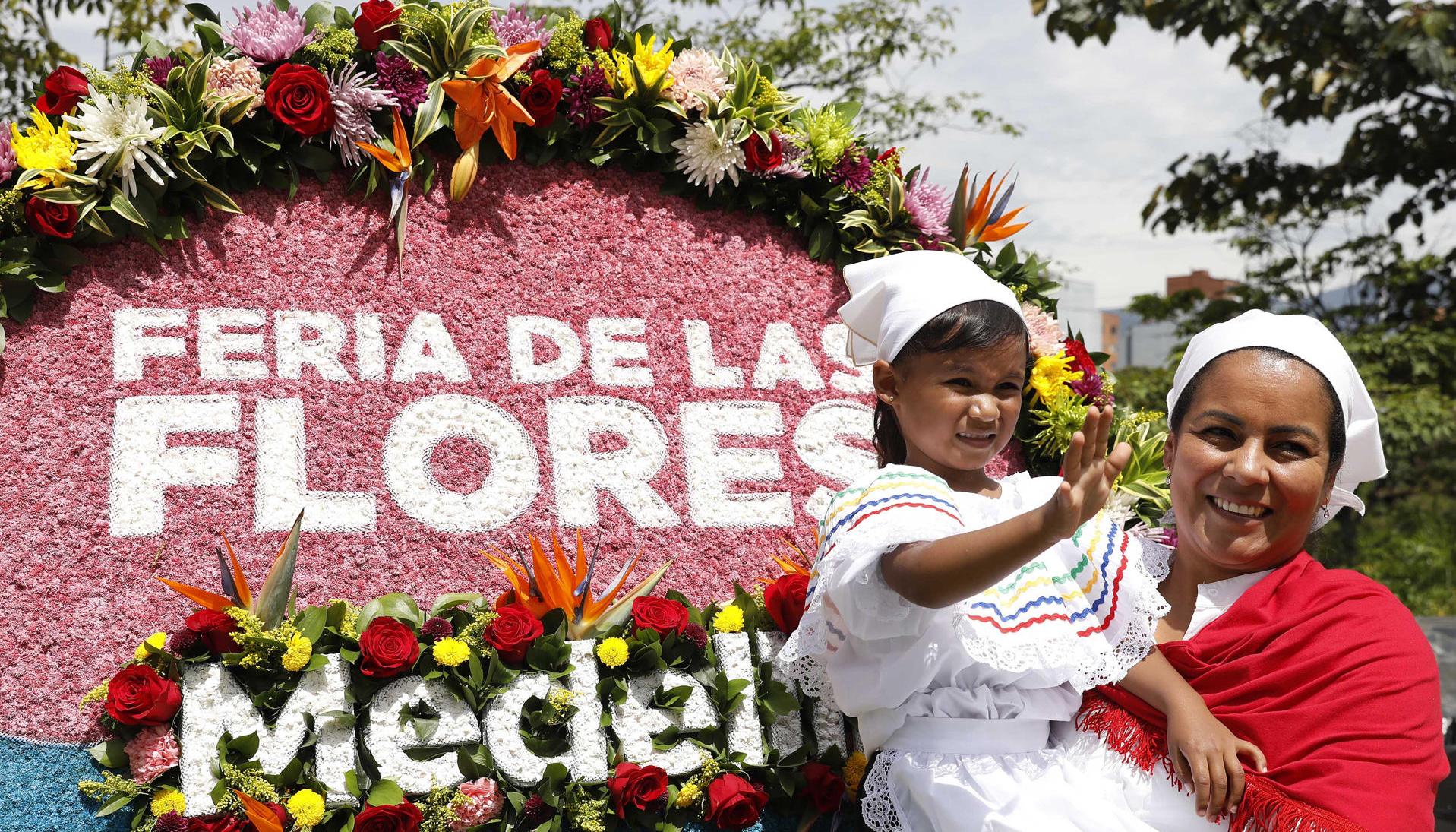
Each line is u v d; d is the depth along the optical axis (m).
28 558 2.46
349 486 2.66
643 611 2.48
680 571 2.78
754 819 2.40
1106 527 2.26
